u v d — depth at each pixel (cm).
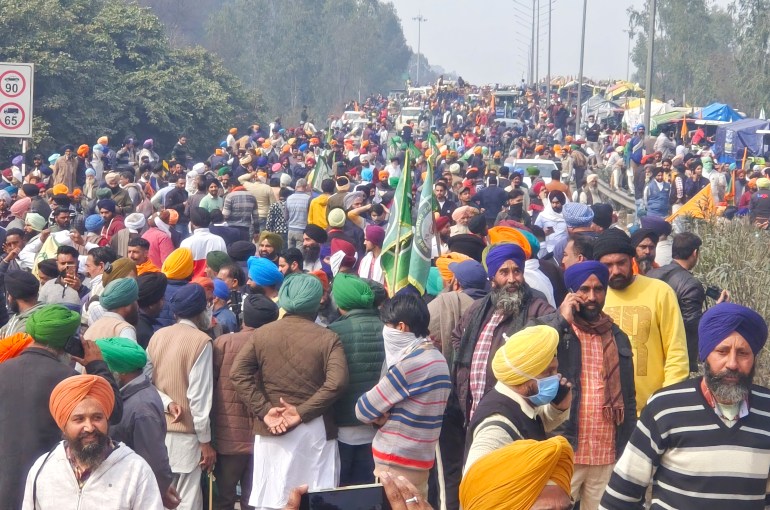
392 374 745
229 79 7000
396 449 745
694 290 973
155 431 712
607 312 802
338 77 13500
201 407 845
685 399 541
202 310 866
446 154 3491
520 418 579
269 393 814
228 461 872
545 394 575
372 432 841
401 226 1089
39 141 4831
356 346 830
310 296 815
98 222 1684
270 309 870
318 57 12706
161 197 2425
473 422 586
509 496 365
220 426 866
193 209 1484
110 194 2100
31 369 667
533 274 1030
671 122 6044
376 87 15400
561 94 10644
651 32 4291
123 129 5625
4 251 1582
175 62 6238
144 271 1074
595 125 6469
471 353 820
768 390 541
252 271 982
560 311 741
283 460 801
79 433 571
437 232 1459
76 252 1155
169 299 1023
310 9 12512
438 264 1105
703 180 2914
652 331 793
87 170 2859
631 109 7181
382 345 841
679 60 10275
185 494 849
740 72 7288
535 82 11888
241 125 6988
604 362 737
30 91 2000
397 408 750
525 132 7175
